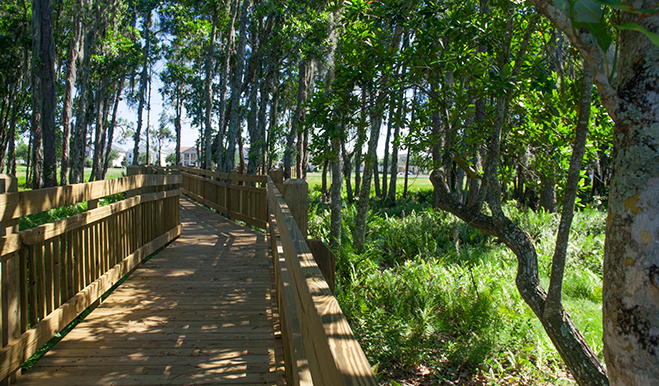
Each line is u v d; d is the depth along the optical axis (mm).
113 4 25641
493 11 4500
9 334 2568
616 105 1617
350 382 514
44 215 10977
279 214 2139
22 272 2764
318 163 5066
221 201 11047
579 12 1362
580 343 3270
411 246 9641
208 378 2775
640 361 1517
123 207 4660
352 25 5391
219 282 4922
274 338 2732
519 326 5039
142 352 3121
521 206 13008
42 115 17656
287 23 18172
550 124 4652
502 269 7895
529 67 3977
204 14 23281
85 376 2764
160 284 4805
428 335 5008
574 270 7598
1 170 27109
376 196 23938
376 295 5969
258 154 21234
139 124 27766
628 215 1564
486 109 5207
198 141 38031
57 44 24625
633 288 1538
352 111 4895
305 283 980
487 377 4254
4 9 24297
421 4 4645
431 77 4660
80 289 3646
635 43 1567
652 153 1515
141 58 29469
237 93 17078
